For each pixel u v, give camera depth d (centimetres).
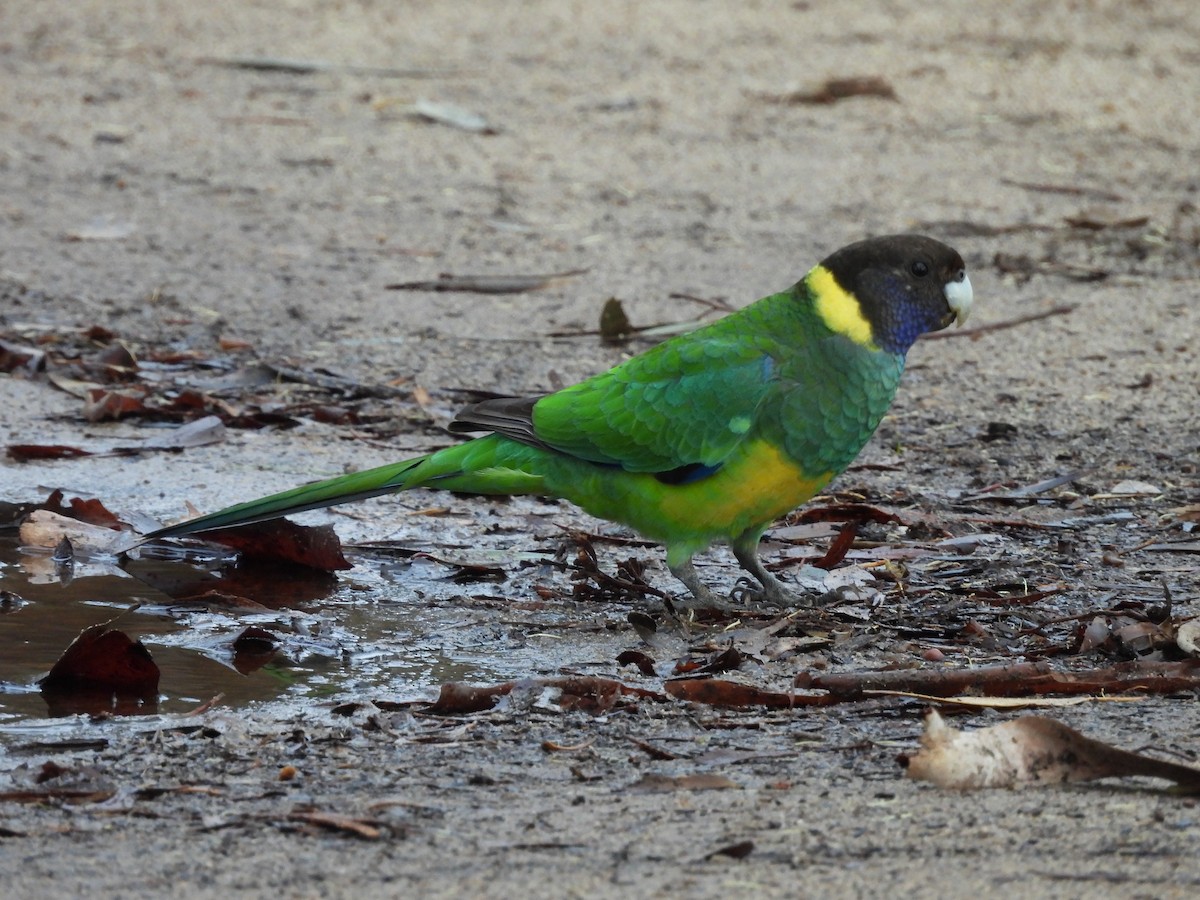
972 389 1530
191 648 937
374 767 735
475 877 608
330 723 804
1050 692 828
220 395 1491
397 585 1066
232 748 762
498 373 1570
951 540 1132
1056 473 1303
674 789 698
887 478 1296
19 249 1966
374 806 679
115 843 643
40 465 1291
